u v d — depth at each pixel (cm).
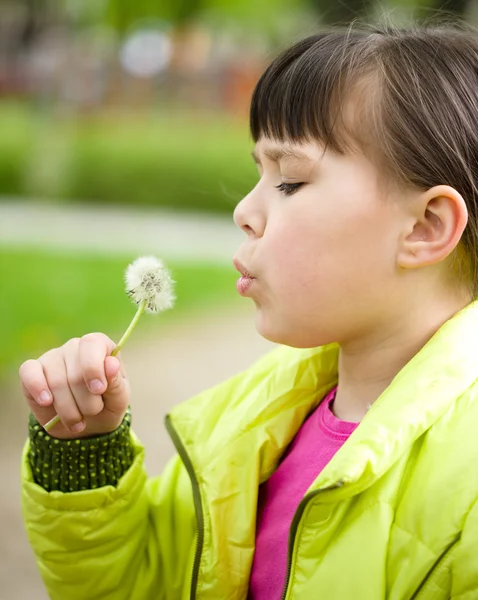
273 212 122
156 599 131
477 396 117
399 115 120
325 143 120
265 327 123
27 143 1013
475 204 122
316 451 127
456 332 120
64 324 409
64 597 129
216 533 127
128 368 355
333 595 115
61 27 1498
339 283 120
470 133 121
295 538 117
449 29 129
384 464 115
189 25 1494
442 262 122
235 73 1316
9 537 211
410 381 118
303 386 132
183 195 940
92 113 1258
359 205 119
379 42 124
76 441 126
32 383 123
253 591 126
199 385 333
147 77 1312
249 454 130
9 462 255
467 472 114
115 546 128
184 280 543
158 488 136
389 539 115
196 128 1212
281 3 1537
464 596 111
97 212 892
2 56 1480
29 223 790
